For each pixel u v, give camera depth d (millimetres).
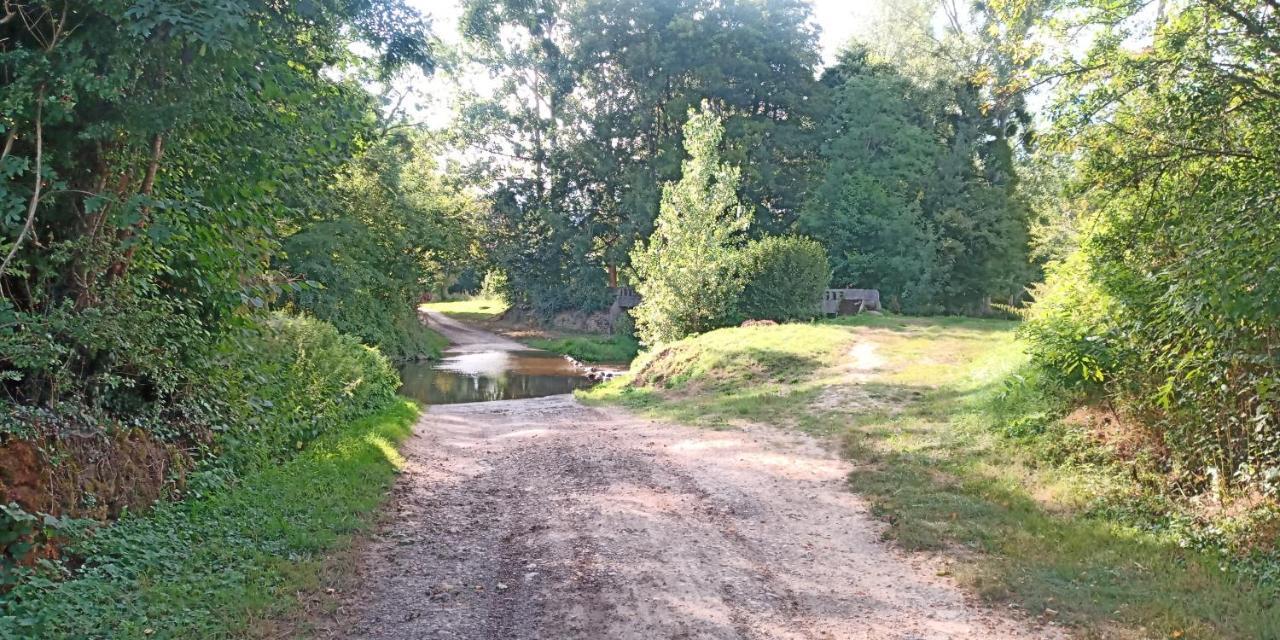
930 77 45219
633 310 29969
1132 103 8500
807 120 49594
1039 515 8031
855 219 43188
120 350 6926
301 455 9945
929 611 5750
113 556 5746
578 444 12742
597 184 51281
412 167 37094
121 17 5520
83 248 6539
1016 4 9359
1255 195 6746
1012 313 45844
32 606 4719
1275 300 6109
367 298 33250
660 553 6938
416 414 16625
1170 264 7816
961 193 44969
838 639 5223
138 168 7273
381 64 9758
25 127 6094
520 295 59156
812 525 8094
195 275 7797
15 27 6055
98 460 6293
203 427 8312
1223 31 7832
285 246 24531
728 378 20547
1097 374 9312
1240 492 7195
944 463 10344
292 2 7277
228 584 5656
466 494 9266
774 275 29938
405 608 5656
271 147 7488
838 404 15469
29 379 6266
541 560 6738
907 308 43062
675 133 48219
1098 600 5777
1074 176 9797
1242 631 5148
